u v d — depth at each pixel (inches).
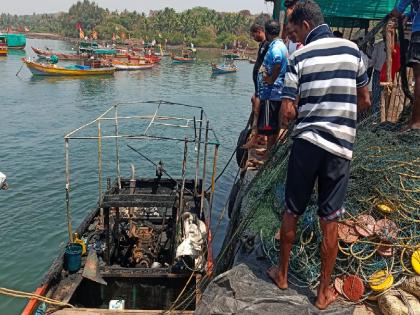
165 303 328.8
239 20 5679.1
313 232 169.0
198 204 438.6
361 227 167.2
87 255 345.7
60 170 790.5
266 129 279.7
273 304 149.6
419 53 191.6
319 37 136.7
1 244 530.6
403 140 195.6
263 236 189.6
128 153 904.3
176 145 970.1
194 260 329.4
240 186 317.7
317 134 134.0
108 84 1920.5
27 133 1027.9
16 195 674.2
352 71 133.3
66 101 1466.5
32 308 283.6
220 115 1355.8
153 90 1822.1
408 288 158.2
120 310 259.1
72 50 4055.1
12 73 2079.2
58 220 598.2
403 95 246.4
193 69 2810.0
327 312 147.9
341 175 136.6
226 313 147.3
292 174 142.2
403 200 169.5
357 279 160.4
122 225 413.7
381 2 372.2
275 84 268.8
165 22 5679.1
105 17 7175.2
